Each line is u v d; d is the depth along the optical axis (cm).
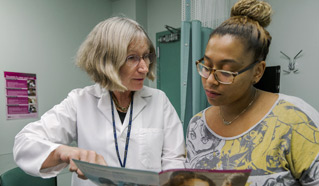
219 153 61
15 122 207
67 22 248
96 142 92
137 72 86
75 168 64
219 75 52
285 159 52
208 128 67
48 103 231
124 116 100
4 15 199
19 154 79
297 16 201
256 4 53
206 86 55
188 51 158
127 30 82
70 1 251
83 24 265
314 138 50
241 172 40
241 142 58
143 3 297
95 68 88
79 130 94
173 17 277
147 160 93
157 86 267
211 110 70
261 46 51
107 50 83
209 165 63
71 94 102
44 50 227
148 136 96
